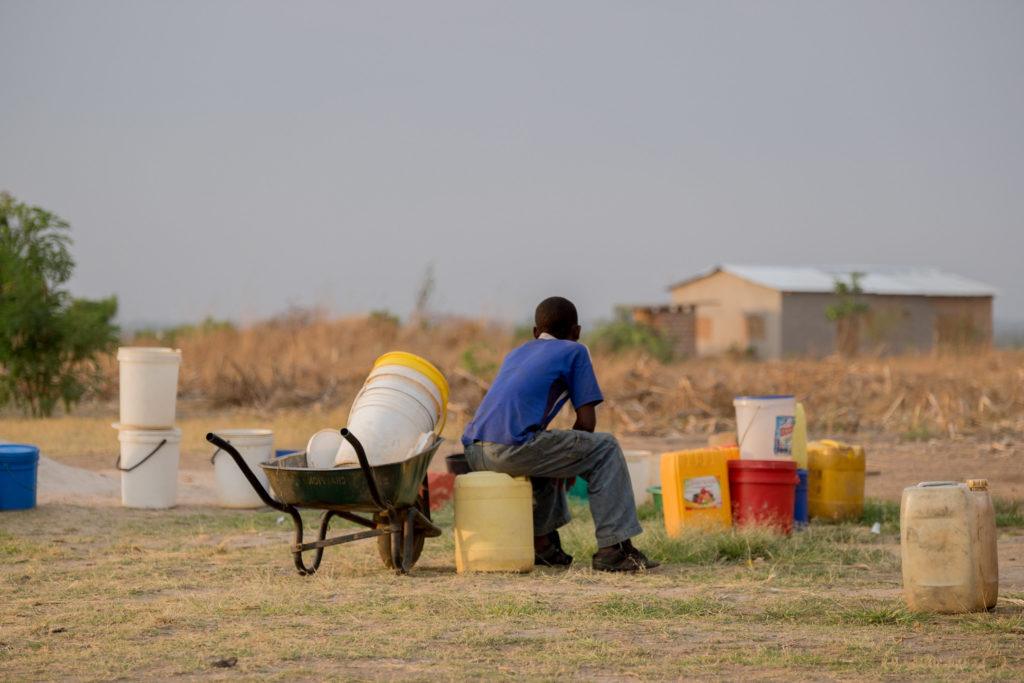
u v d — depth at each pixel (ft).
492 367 154.71
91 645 35.27
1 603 42.06
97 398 158.20
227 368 175.52
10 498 65.77
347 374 168.14
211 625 38.14
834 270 358.23
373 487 45.03
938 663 32.58
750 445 61.62
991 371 166.81
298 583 46.06
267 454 70.90
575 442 48.52
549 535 51.34
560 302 52.70
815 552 53.11
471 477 48.52
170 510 69.51
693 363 242.58
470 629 36.96
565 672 31.99
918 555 38.86
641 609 40.16
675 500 56.70
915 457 104.27
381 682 31.07
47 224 138.00
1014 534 59.82
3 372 139.54
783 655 33.63
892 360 188.55
